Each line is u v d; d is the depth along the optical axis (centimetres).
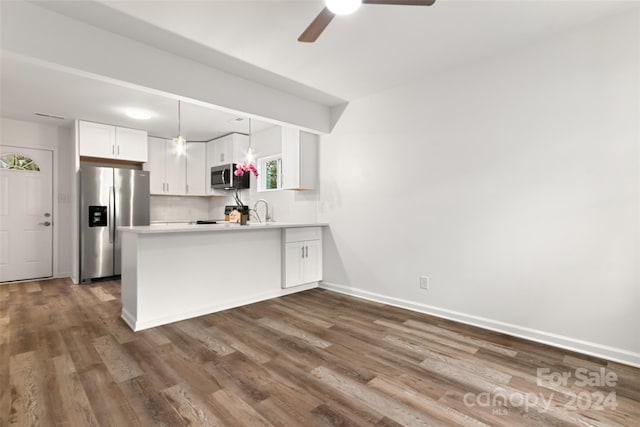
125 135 492
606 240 222
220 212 611
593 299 228
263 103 332
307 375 198
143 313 272
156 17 218
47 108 401
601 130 224
